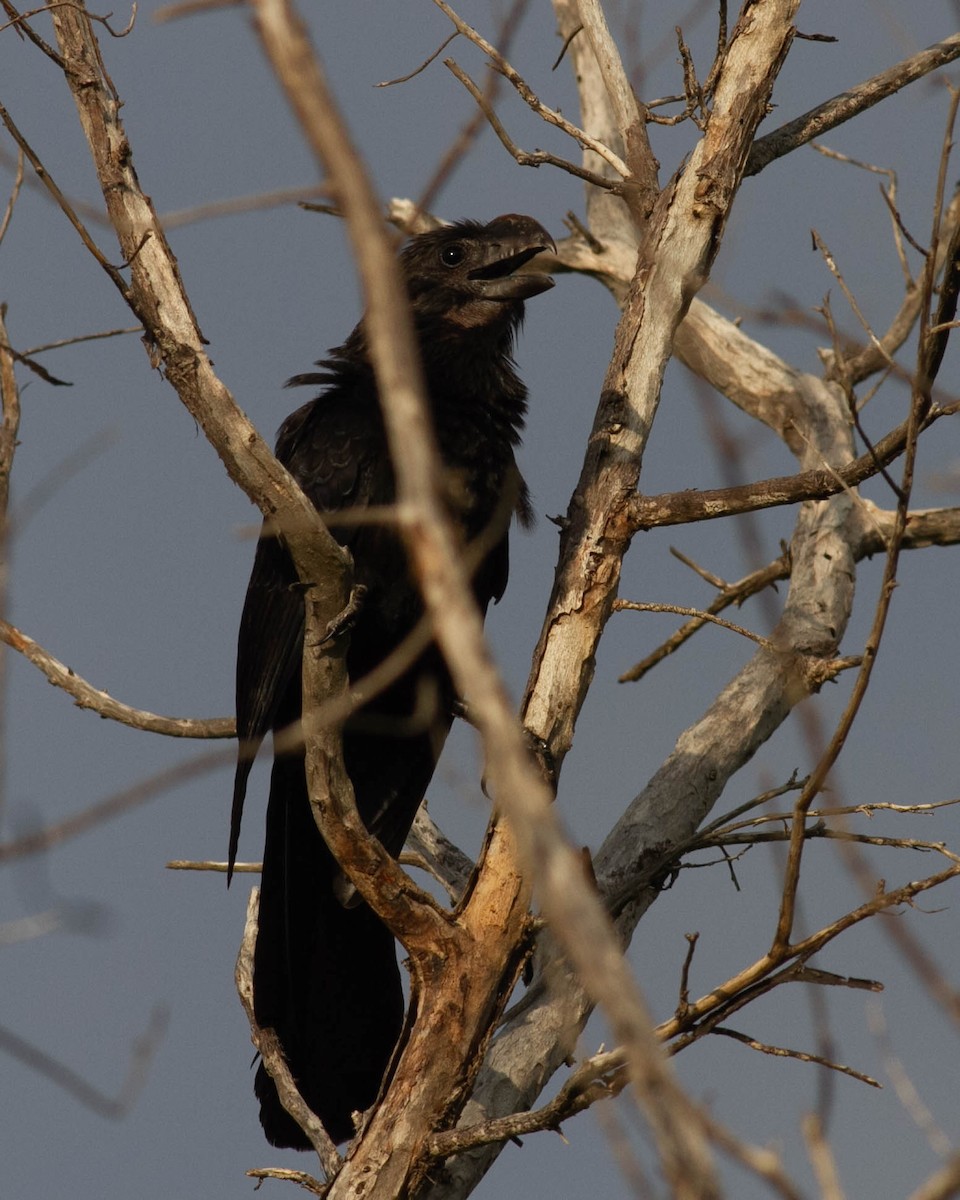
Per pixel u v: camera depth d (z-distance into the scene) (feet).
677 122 27.35
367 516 18.52
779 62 26.91
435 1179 22.79
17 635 31.45
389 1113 23.12
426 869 33.37
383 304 8.74
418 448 8.91
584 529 25.62
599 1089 20.79
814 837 26.21
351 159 8.55
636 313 26.81
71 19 23.04
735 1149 10.54
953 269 20.54
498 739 8.68
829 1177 10.52
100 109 22.76
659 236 26.76
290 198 11.77
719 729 33.45
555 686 25.00
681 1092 9.14
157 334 21.90
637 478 25.84
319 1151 26.03
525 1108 27.04
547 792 24.57
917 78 28.27
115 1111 15.03
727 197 26.53
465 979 23.56
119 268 22.48
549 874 8.59
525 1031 27.66
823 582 38.09
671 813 31.96
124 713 31.89
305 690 22.95
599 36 27.91
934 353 20.95
